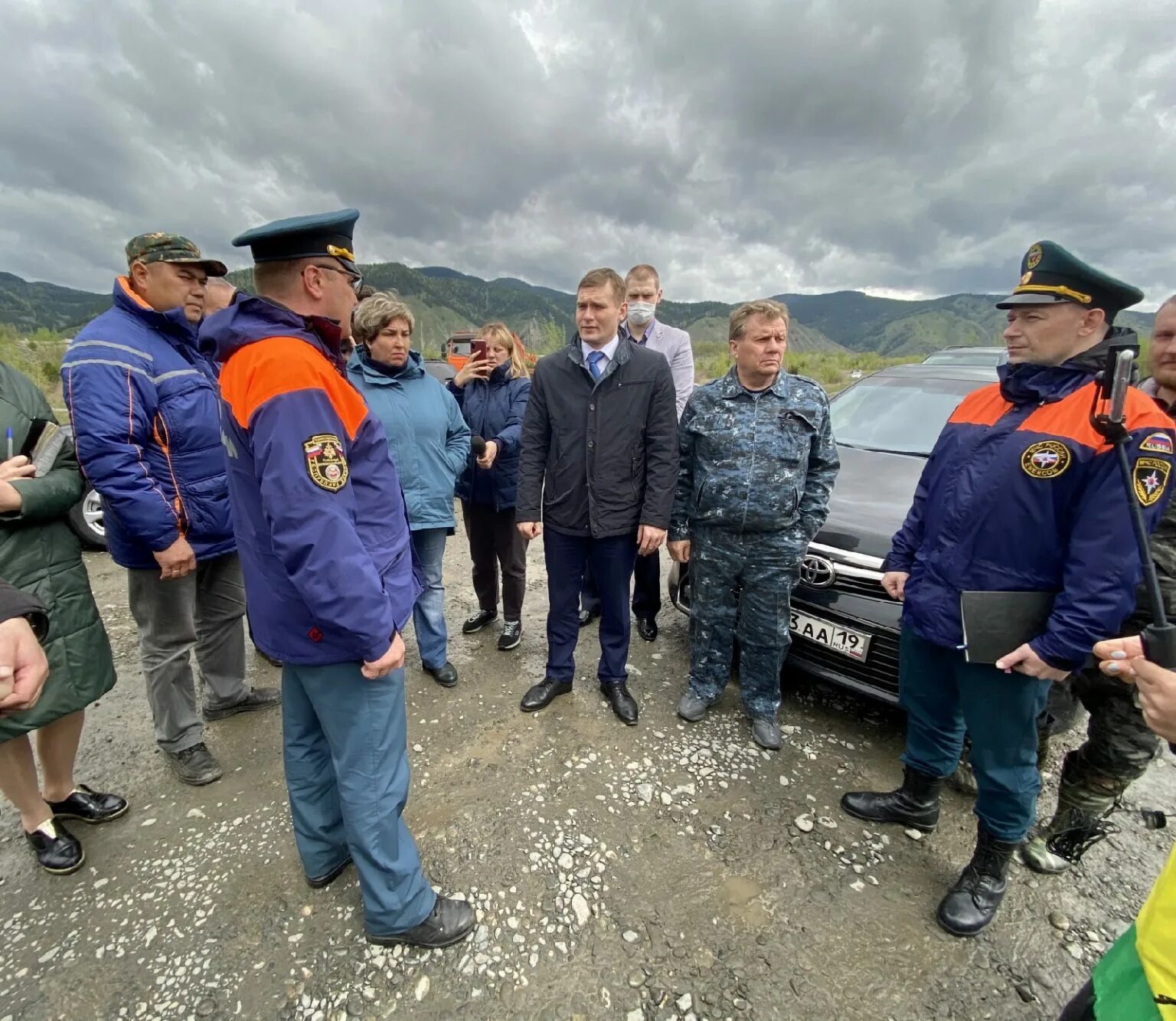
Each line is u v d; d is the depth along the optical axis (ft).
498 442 9.80
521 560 10.39
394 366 8.68
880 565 7.44
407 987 4.91
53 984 4.88
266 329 4.01
